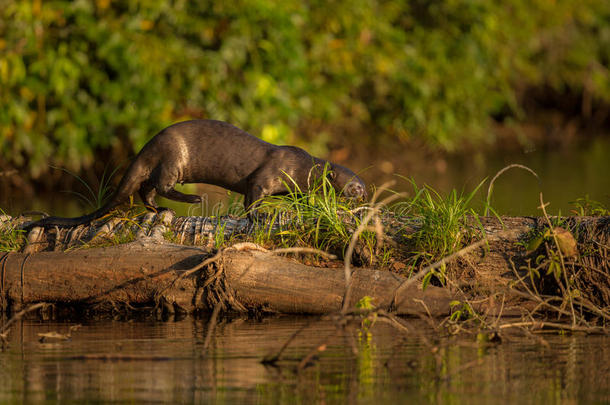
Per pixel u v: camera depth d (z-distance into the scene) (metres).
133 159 11.25
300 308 9.62
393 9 31.19
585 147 37.69
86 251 10.07
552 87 44.91
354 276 9.61
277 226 10.82
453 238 10.19
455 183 23.20
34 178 24.06
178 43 24.34
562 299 9.11
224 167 11.09
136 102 23.11
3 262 10.11
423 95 30.97
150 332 8.58
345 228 10.54
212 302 9.70
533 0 35.69
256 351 7.56
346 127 32.19
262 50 25.91
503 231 10.41
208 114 24.78
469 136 34.19
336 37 29.84
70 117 23.19
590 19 39.44
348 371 6.79
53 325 9.09
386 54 30.12
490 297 9.05
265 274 9.66
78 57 22.77
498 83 35.03
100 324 9.12
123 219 11.19
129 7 23.36
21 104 22.34
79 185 24.42
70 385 6.39
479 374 6.71
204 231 10.90
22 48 22.12
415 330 7.93
